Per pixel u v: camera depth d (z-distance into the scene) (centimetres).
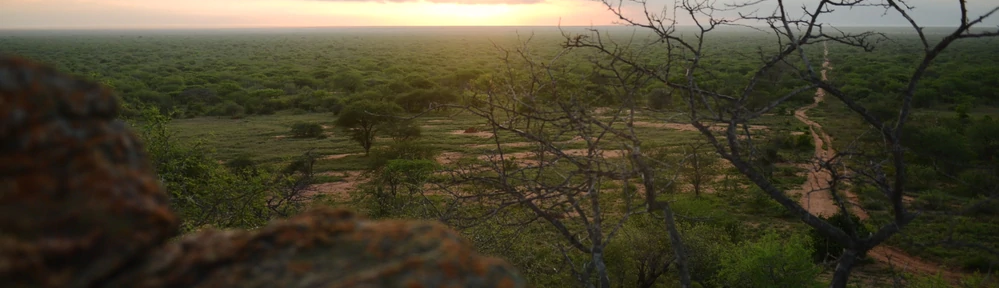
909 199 2742
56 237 128
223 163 4081
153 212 143
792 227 2683
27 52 16562
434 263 153
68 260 128
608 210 1694
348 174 3822
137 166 152
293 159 4272
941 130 3425
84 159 139
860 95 6525
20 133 134
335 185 3481
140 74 10856
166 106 7006
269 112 7125
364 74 11319
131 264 143
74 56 15862
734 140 379
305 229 165
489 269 158
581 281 398
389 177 2497
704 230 1845
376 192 2481
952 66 9869
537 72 386
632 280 1709
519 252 1060
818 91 7162
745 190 3209
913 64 9781
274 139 5159
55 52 17075
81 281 127
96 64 13350
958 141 3384
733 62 9556
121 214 137
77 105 145
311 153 4284
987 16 322
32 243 124
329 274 149
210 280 146
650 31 432
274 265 152
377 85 9069
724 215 2652
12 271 119
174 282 144
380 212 2228
